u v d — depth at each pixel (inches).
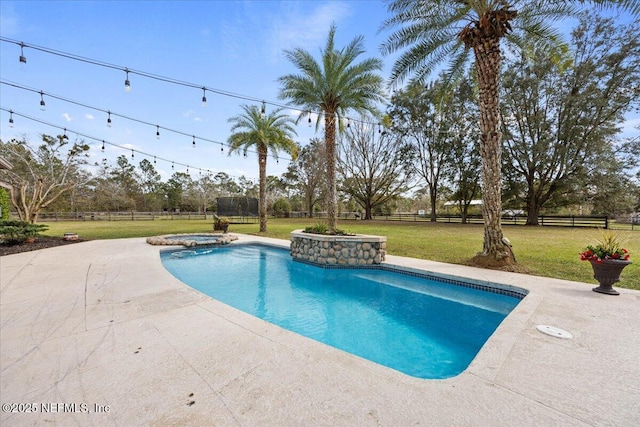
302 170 1222.3
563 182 615.2
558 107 607.8
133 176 1464.1
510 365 78.4
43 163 690.8
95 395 65.2
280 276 238.1
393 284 211.9
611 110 553.3
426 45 264.7
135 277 182.1
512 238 406.6
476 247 329.1
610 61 534.9
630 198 596.7
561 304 131.8
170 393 65.8
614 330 102.2
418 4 238.5
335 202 316.8
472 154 761.0
